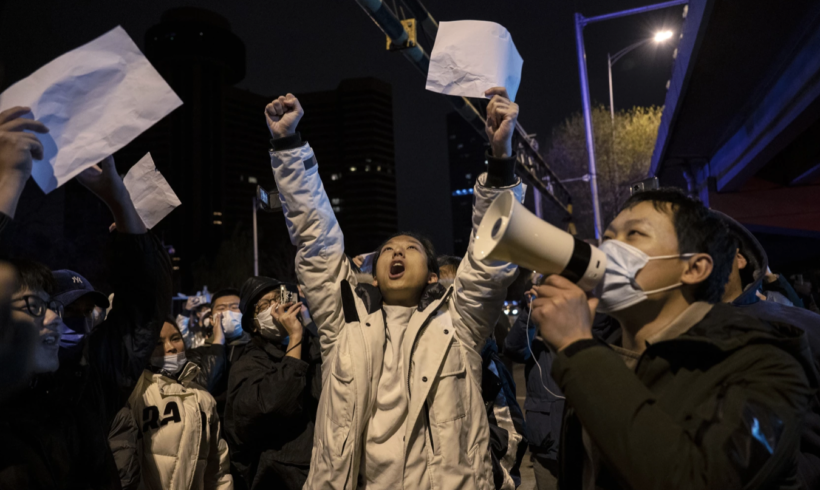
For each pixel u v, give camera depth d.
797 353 1.11
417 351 2.08
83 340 1.87
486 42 1.97
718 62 8.10
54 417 1.60
